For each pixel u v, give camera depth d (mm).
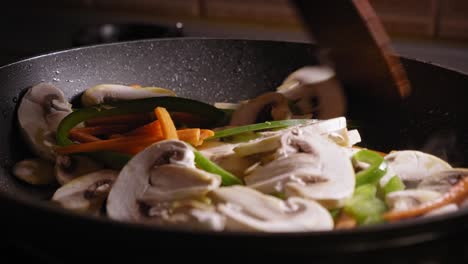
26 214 480
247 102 677
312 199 538
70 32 1064
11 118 647
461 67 820
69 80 684
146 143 605
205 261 466
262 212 516
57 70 679
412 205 543
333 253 463
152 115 663
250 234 454
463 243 486
